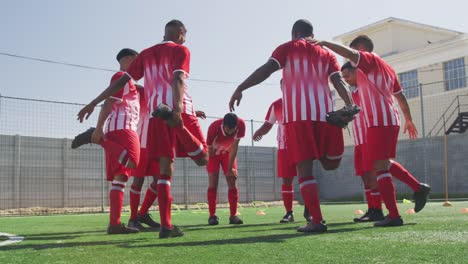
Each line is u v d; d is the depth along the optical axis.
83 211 13.83
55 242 3.45
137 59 3.71
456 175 17.58
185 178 16.83
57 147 14.41
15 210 13.11
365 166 5.14
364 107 4.11
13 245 3.24
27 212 13.12
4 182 13.53
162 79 3.55
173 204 16.42
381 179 4.05
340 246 2.68
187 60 3.52
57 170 14.34
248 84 3.53
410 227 3.84
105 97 3.69
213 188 5.92
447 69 23.70
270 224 5.52
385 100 4.04
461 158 17.55
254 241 3.05
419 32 27.88
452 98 23.16
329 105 3.59
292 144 3.58
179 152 3.69
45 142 14.25
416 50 24.59
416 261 2.12
